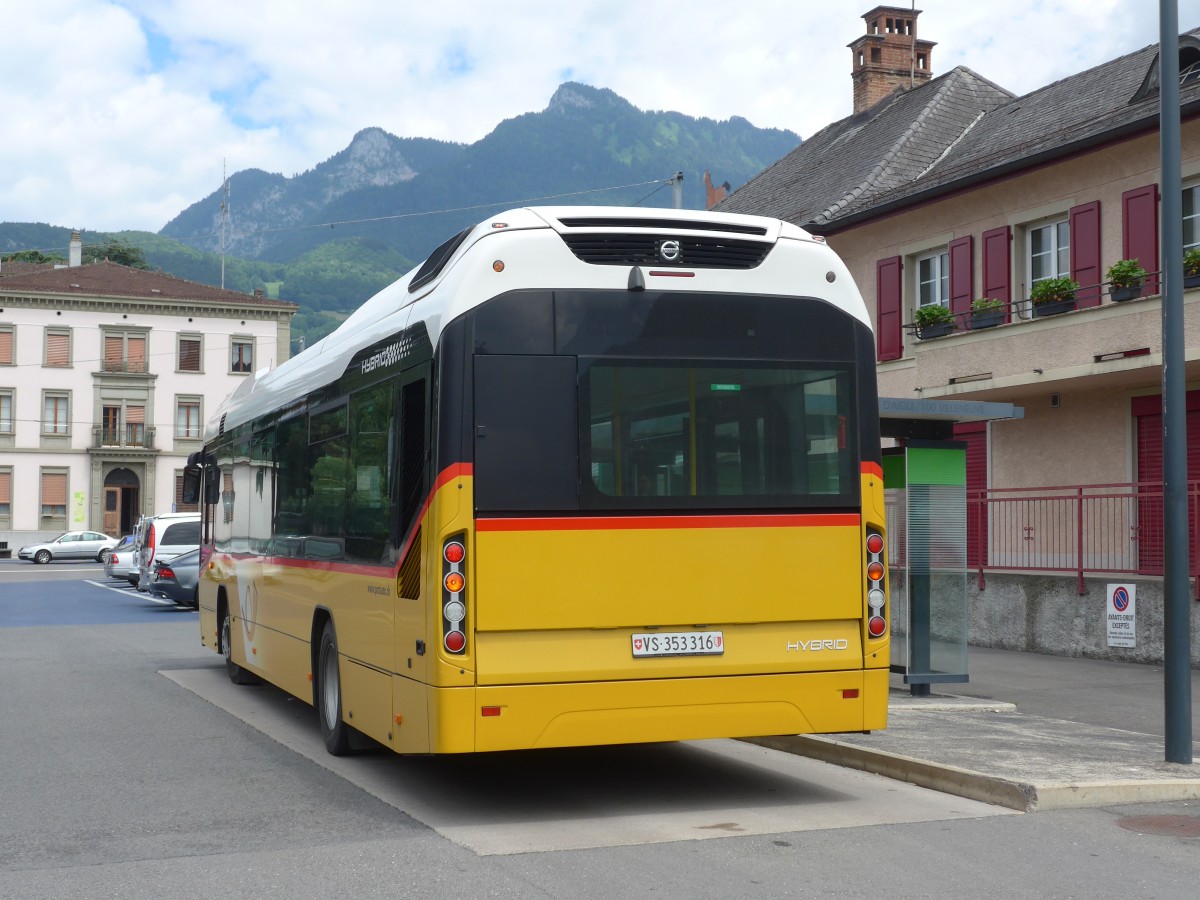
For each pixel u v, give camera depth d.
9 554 68.62
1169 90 9.02
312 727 11.69
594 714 7.41
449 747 7.19
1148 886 6.07
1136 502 16.17
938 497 12.79
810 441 7.95
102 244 103.75
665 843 6.98
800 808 7.94
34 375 69.75
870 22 35.50
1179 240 8.99
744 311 7.89
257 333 73.69
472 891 5.98
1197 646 14.91
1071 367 18.83
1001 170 21.20
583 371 7.55
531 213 7.67
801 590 7.83
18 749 10.45
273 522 12.28
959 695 12.77
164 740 10.92
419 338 7.83
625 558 7.52
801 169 33.38
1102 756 9.09
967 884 6.09
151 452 71.31
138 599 34.31
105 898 5.95
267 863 6.58
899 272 24.50
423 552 7.46
